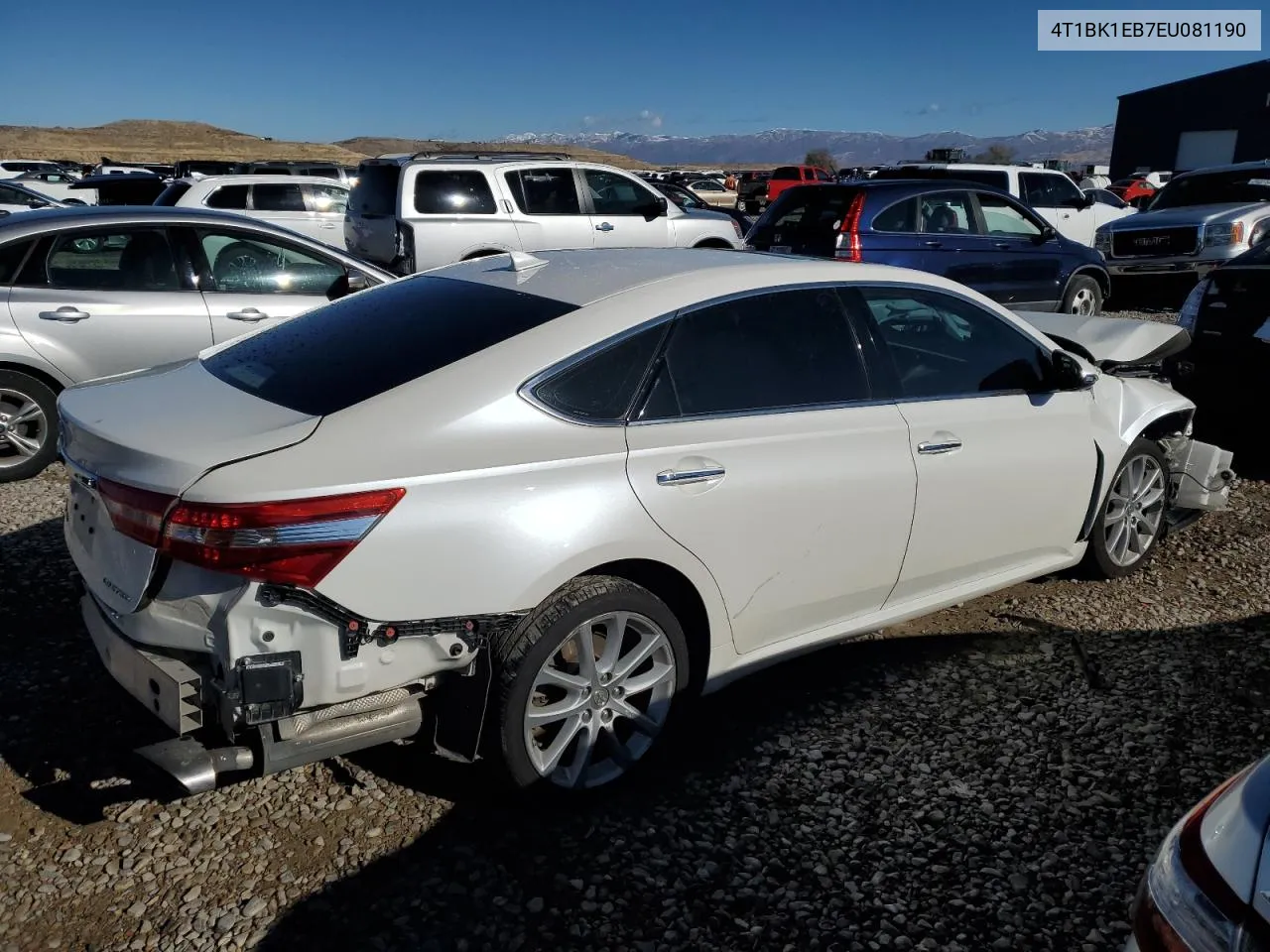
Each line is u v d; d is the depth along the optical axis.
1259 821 1.73
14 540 5.04
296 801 3.19
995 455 4.05
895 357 3.88
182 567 2.70
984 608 4.73
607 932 2.71
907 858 3.03
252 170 20.59
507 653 2.96
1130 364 5.23
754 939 2.71
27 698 3.66
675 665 3.30
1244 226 12.64
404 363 3.10
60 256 6.15
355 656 2.73
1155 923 1.77
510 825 3.12
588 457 3.03
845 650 4.31
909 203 10.28
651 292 3.36
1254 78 44.00
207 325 6.45
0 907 2.71
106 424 2.99
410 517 2.74
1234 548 5.48
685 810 3.22
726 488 3.26
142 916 2.71
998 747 3.60
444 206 11.51
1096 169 31.45
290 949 2.62
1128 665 4.19
